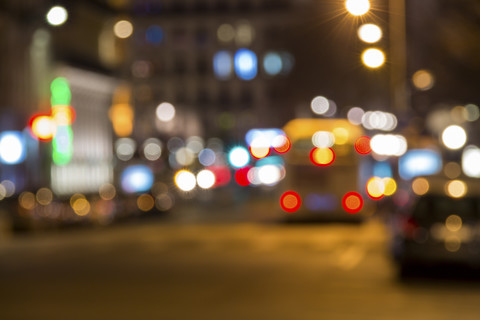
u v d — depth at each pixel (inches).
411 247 793.6
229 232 1572.3
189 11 4766.2
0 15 2731.3
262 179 3695.9
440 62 1573.6
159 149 3937.0
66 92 3260.3
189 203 3361.2
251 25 4709.6
